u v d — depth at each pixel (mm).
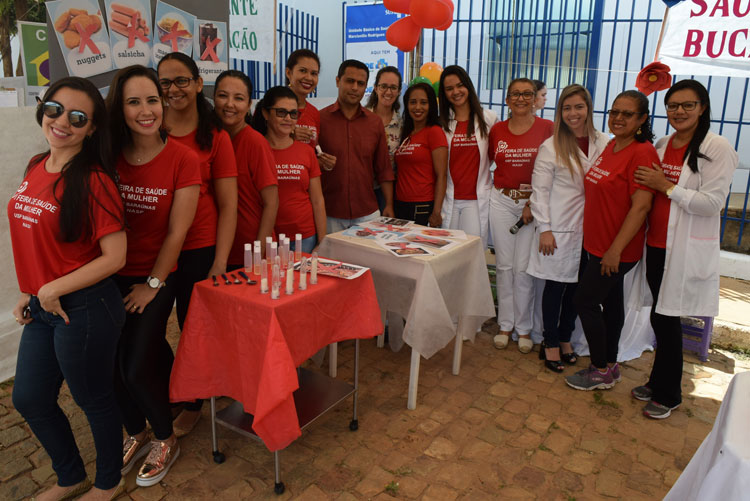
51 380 1986
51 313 1873
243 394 2256
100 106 1810
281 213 3100
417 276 2783
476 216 3820
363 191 3703
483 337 3984
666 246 2779
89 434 2678
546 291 3463
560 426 2861
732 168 2639
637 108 2777
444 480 2414
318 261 2695
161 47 3258
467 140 3713
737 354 3809
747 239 5109
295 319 2211
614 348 3250
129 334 2225
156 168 2123
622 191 2859
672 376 2900
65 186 1770
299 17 6770
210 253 2504
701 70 3842
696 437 2791
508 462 2553
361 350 3740
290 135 3105
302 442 2666
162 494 2289
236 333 2223
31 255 1827
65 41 2869
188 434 2717
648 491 2381
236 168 2520
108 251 1870
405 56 6566
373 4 6715
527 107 3486
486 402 3086
